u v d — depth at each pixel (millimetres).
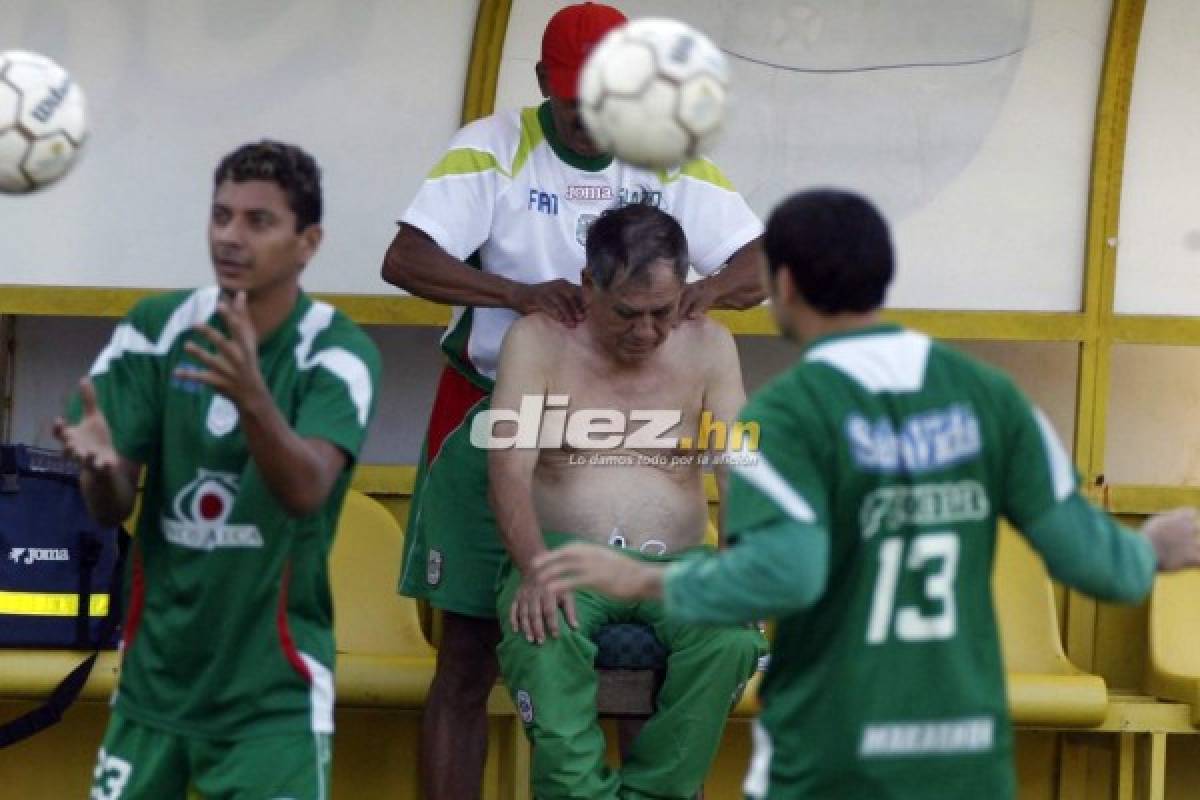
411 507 19203
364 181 21406
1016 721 19656
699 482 18094
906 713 12234
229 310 12461
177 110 21188
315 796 14023
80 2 21016
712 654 16906
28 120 13820
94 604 18844
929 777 12266
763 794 12523
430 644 21172
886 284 12594
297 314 13906
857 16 21750
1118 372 22797
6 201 21078
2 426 21531
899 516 12219
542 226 18656
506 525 17219
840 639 12258
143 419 13938
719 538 19031
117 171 21172
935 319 21875
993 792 12367
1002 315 21906
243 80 21250
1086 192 22078
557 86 18062
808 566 11781
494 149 18656
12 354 21703
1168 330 22078
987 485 12422
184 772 14266
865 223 12516
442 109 21422
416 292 18250
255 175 13500
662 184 18891
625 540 17641
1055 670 20859
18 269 21141
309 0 21250
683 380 17859
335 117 21344
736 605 11828
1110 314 22016
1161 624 21219
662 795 17141
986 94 21922
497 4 21078
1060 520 12406
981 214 22016
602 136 14164
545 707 16812
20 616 18719
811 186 21875
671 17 21578
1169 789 21656
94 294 21016
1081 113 21984
